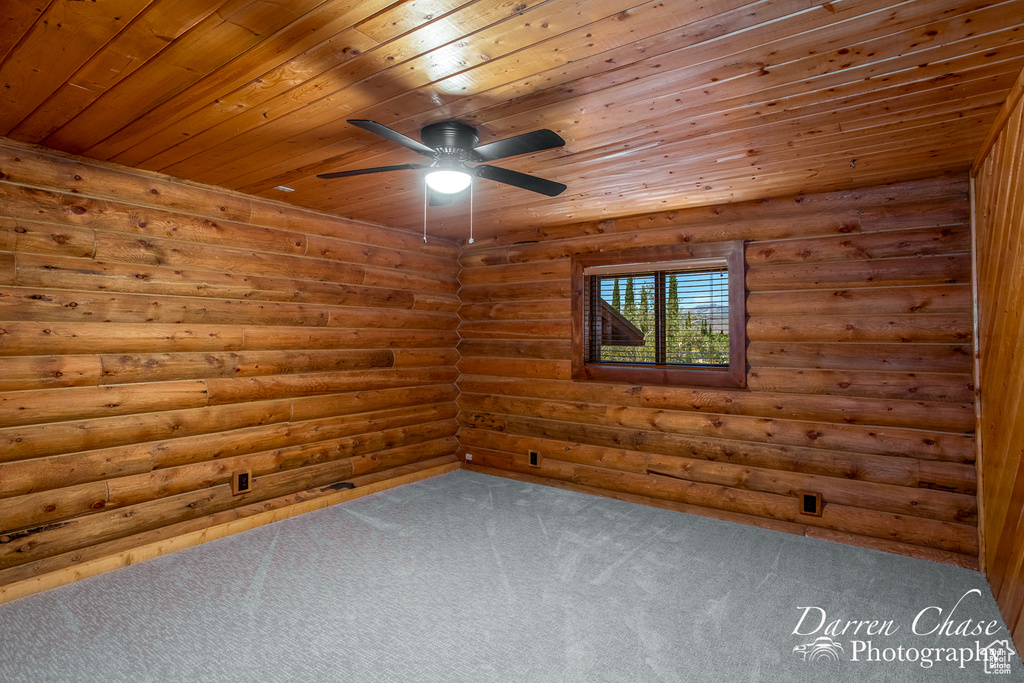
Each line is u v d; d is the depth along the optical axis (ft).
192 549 11.44
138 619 8.61
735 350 13.48
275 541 11.93
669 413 14.52
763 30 5.98
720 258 13.74
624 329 15.84
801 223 12.71
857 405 12.09
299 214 13.93
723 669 7.41
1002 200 8.69
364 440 15.70
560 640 8.09
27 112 8.18
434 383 18.07
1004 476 8.93
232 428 12.68
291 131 8.87
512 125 8.57
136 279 11.03
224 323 12.50
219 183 11.95
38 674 7.18
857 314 12.17
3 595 9.12
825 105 7.87
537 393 16.99
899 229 11.76
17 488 9.51
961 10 5.58
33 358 9.73
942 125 8.61
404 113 8.16
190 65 6.75
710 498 13.79
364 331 15.70
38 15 5.65
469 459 18.48
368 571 10.43
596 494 15.62
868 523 11.90
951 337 11.21
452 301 18.57
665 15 5.69
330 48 6.34
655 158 10.12
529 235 17.15
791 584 10.00
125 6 5.51
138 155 10.14
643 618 8.75
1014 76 6.99
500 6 5.53
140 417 11.08
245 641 8.00
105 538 10.61
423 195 12.78
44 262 9.82
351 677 7.18
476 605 9.12
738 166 10.59
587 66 6.77
